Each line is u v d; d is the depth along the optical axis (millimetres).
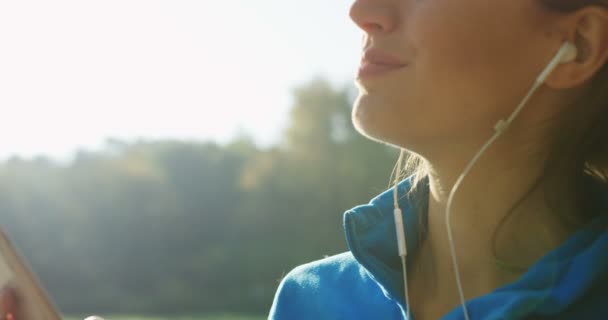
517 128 1618
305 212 55500
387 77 1611
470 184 1658
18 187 58562
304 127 54969
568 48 1575
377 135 1634
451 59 1563
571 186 1699
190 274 58156
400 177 1961
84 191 58875
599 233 1567
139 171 59562
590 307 1497
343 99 54781
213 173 59312
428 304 1754
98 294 57875
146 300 58188
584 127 1681
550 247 1651
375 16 1631
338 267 1951
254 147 59594
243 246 57844
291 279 1998
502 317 1464
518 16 1575
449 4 1568
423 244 1816
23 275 1585
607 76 1652
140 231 58844
